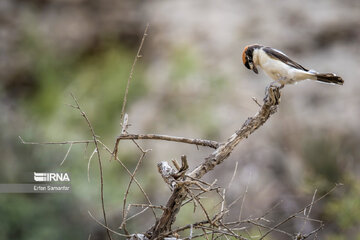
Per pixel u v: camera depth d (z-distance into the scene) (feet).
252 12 60.39
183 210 27.25
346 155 39.42
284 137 44.65
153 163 42.09
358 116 45.96
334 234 30.91
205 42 57.98
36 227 30.45
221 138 46.70
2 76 57.26
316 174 36.11
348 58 53.52
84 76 53.93
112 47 61.21
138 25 63.26
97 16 64.03
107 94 50.75
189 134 47.37
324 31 56.39
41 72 56.24
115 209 31.73
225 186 37.27
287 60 19.88
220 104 50.34
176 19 61.72
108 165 36.04
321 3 59.57
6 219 29.96
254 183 37.14
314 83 49.42
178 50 56.24
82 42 62.13
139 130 48.08
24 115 42.83
